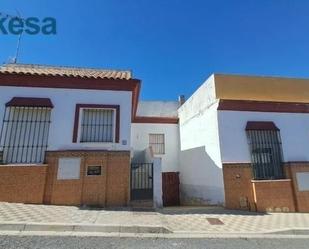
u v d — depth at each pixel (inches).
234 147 404.8
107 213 288.2
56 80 366.3
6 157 330.6
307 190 398.6
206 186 446.6
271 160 408.8
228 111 421.1
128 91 381.7
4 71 350.9
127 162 349.7
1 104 346.0
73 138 348.8
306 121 442.3
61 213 273.0
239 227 272.8
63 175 328.5
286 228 267.6
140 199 354.6
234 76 450.9
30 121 350.6
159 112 710.5
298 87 471.2
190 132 550.3
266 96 450.9
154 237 221.9
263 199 381.1
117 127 363.6
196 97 522.6
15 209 273.7
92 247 186.4
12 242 188.1
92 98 370.3
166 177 605.6
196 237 229.1
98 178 336.5
